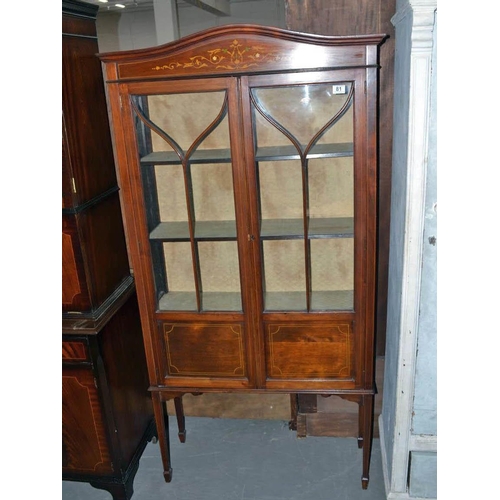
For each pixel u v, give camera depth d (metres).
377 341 2.21
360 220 1.62
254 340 1.80
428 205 1.55
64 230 1.69
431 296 1.63
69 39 1.63
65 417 1.87
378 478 2.05
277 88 1.60
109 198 1.93
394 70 1.85
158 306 1.84
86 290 1.75
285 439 2.31
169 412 2.53
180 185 1.87
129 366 2.04
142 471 2.16
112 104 1.60
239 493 2.01
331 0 1.83
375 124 1.52
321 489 2.01
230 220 1.89
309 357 1.81
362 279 1.68
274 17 6.36
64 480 2.00
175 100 1.73
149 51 1.51
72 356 1.77
